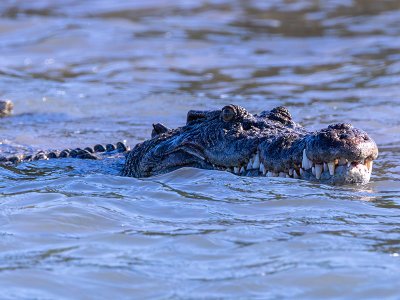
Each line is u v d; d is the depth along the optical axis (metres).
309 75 62.47
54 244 23.33
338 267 20.94
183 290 19.91
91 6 90.81
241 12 88.25
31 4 91.25
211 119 32.41
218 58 69.62
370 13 86.25
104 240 23.66
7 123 48.06
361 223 24.89
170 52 71.75
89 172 34.53
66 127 46.69
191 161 32.34
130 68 65.94
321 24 82.19
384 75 60.50
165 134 33.72
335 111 48.94
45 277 20.70
